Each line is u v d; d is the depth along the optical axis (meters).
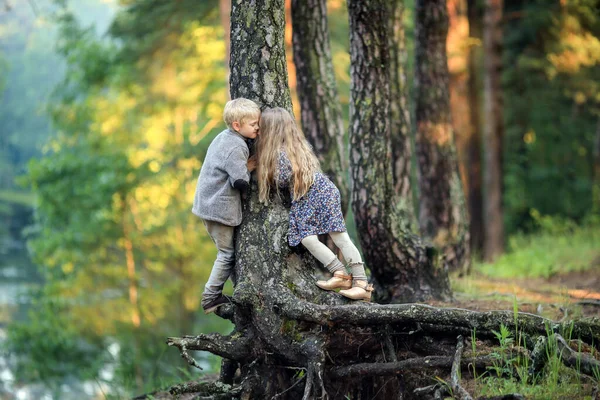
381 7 6.29
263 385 4.98
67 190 19.64
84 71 21.30
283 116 4.81
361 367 4.83
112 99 22.36
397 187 8.38
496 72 15.05
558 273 10.05
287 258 4.88
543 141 20.67
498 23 14.94
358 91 6.46
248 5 4.97
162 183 20.20
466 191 16.55
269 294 4.77
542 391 4.30
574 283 9.00
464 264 10.06
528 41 17.41
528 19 16.50
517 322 4.71
